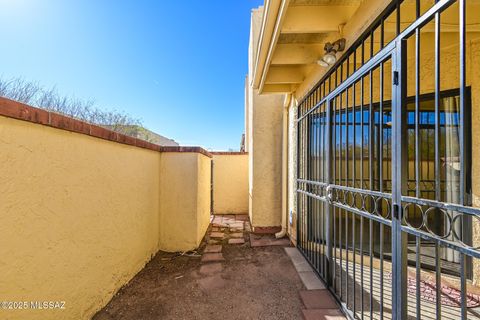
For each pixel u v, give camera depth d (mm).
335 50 2594
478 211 1113
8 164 1490
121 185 2918
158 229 4219
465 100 1208
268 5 2320
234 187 7848
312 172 3748
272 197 5613
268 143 5652
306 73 3852
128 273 3096
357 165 3352
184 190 4309
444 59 3002
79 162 2160
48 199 1805
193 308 2562
